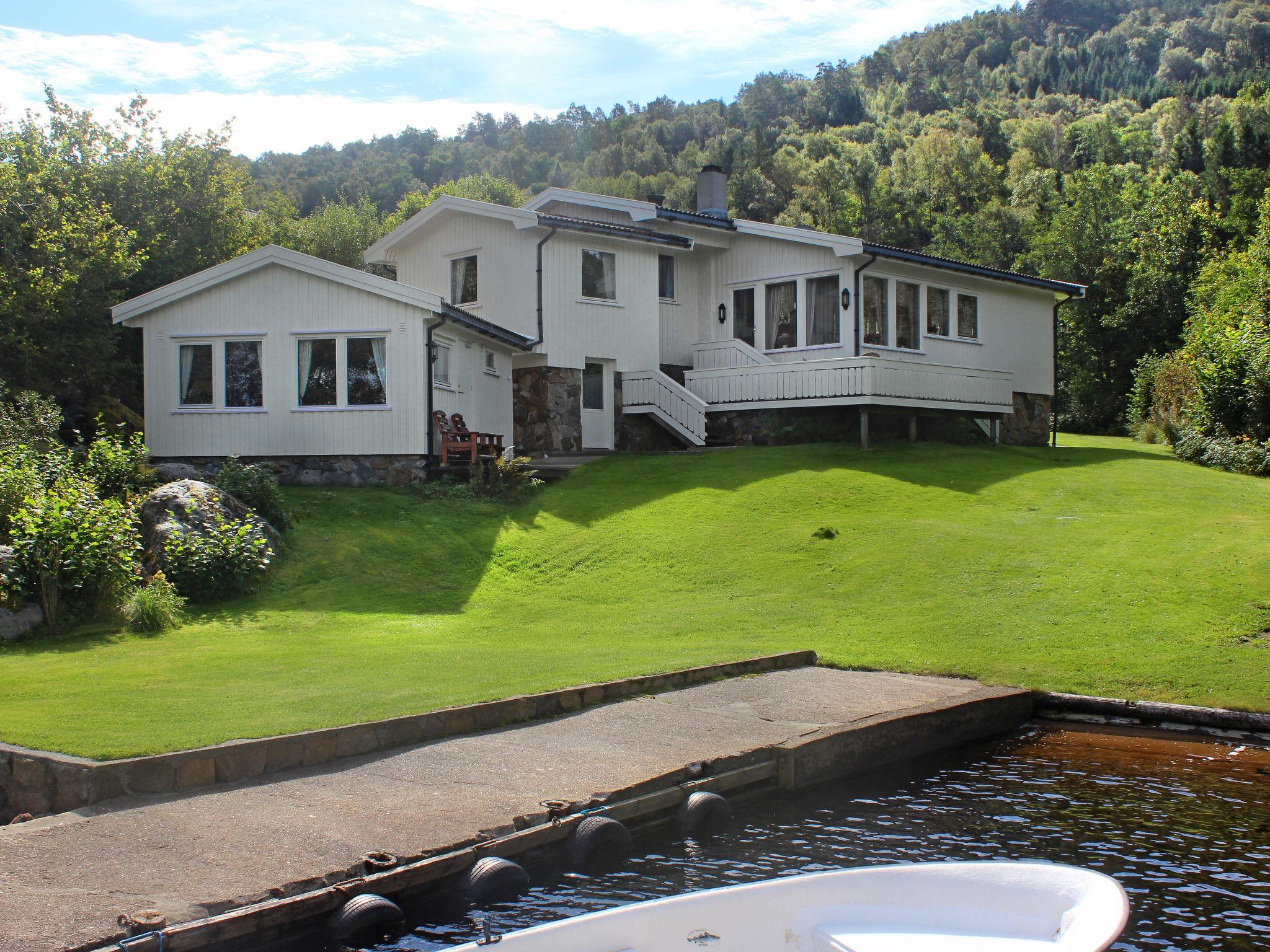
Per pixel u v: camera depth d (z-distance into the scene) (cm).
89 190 2995
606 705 1130
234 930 607
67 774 807
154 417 2377
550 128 18162
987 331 3266
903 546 1830
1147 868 802
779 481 2236
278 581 1733
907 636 1466
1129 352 4909
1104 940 510
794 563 1798
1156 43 19112
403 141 17125
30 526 1432
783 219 9244
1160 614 1464
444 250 2938
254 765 870
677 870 788
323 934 646
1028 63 19338
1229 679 1256
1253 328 2831
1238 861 815
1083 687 1275
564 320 2755
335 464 2298
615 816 831
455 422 2333
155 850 702
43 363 2588
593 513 2119
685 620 1573
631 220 2994
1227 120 8694
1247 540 1750
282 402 2317
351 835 738
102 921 590
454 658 1297
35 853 692
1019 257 6600
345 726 929
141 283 3033
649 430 2958
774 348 2997
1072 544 1792
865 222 8644
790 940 583
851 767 1038
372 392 2278
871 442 2648
